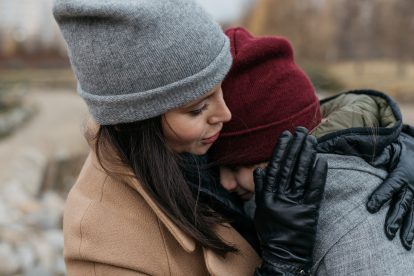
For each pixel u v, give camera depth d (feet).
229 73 4.49
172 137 4.05
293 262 3.92
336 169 4.25
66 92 100.63
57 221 19.36
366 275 3.95
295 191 3.98
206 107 4.06
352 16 99.76
